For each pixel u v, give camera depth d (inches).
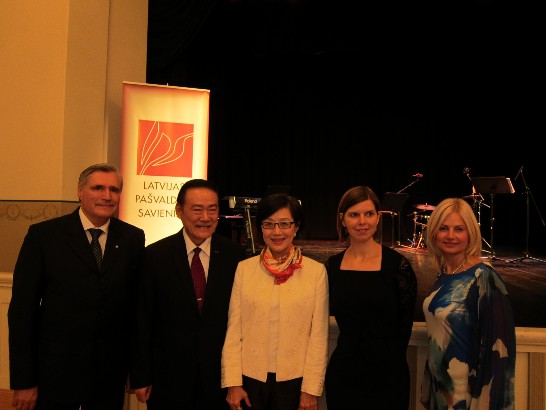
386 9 334.3
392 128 475.5
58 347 78.9
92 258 81.3
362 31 338.0
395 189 477.4
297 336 75.6
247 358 75.9
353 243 77.3
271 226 77.2
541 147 449.1
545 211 457.1
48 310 79.5
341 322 75.4
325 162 480.1
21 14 156.7
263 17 339.3
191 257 82.4
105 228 84.4
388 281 73.4
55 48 154.8
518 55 384.2
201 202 78.4
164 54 244.7
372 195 77.4
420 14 334.0
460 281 70.4
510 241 473.7
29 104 156.0
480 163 466.9
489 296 67.4
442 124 469.7
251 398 75.0
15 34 157.0
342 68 470.0
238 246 86.0
